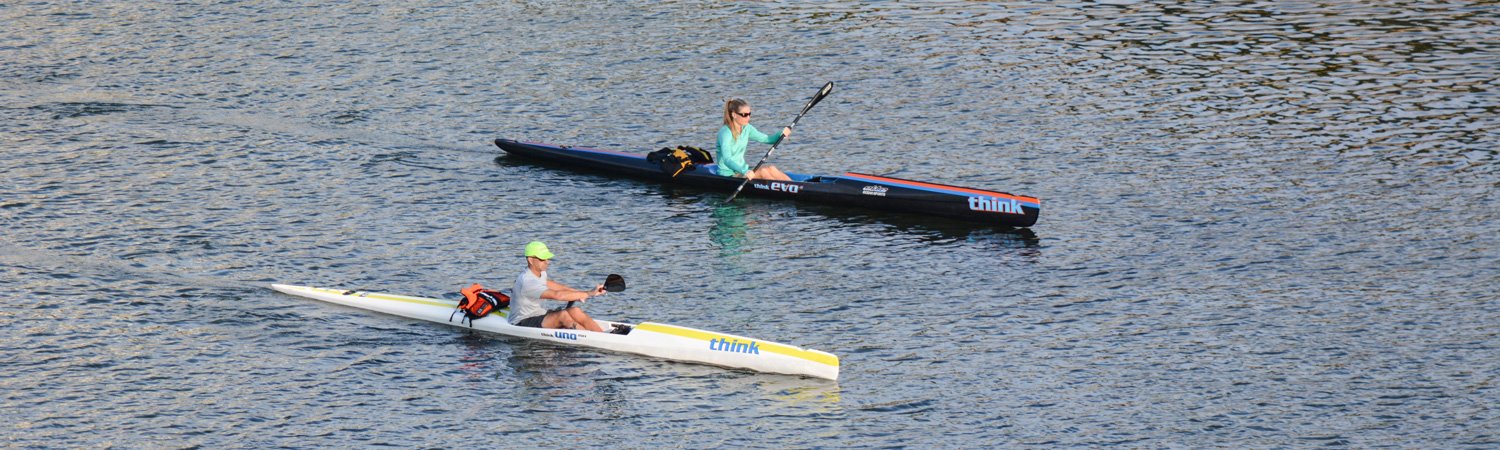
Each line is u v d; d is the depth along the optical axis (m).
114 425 55.44
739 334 64.88
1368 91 106.75
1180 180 87.62
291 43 121.56
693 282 71.56
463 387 58.91
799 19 130.38
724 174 86.44
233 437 54.69
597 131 100.06
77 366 60.44
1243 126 98.75
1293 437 54.69
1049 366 61.12
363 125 100.31
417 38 123.44
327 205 83.25
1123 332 64.69
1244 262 73.50
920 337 64.31
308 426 55.62
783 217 82.12
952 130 99.50
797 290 70.44
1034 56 118.06
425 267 73.44
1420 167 89.06
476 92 108.81
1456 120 99.06
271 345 62.88
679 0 137.12
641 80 112.25
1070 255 75.12
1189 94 106.94
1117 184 87.25
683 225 80.62
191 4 134.38
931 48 120.69
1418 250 74.75
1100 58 117.25
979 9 133.75
